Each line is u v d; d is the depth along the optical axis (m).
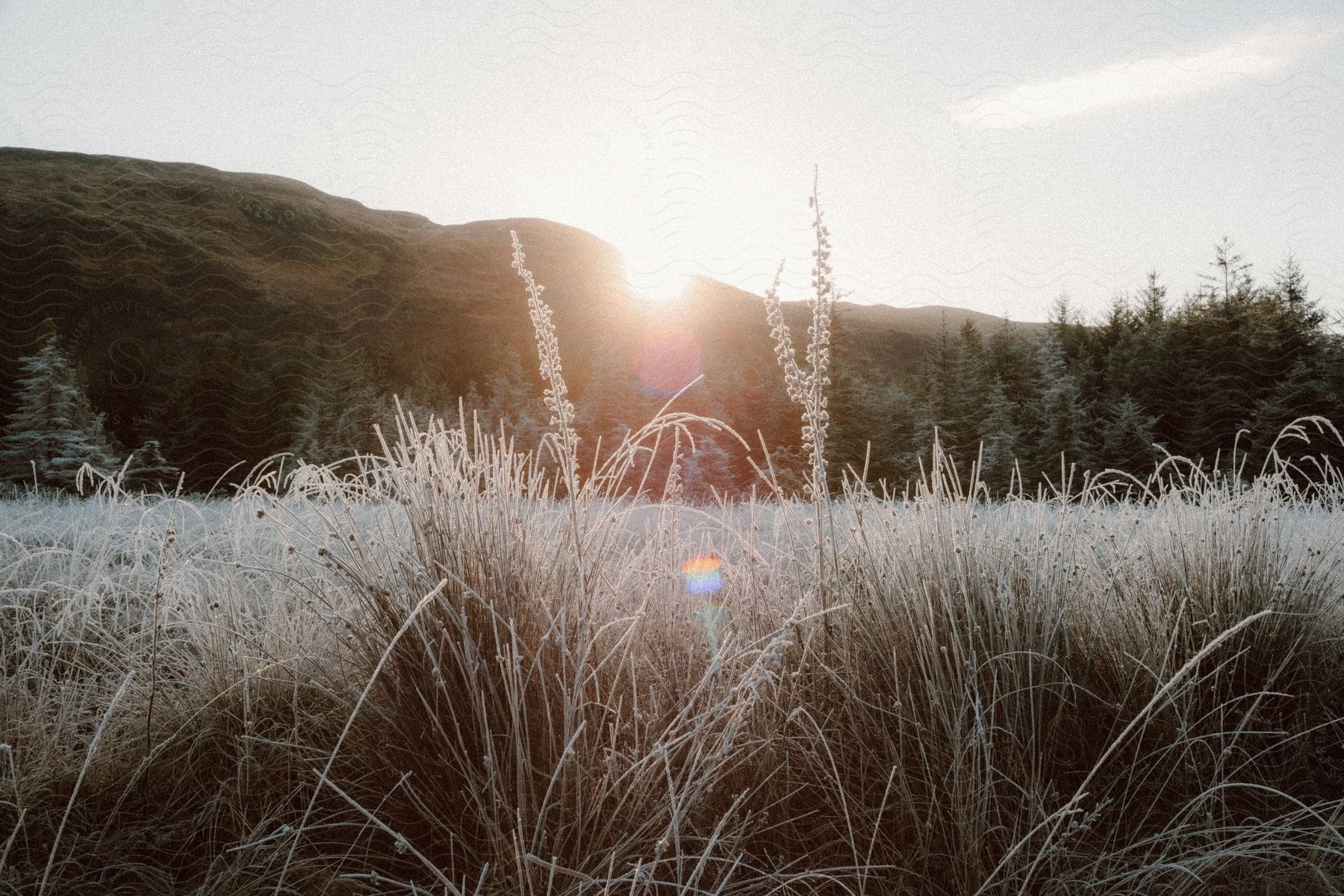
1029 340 31.02
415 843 1.63
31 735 1.96
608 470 2.06
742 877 1.61
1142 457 20.20
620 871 1.51
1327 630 2.48
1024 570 2.21
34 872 1.54
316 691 2.18
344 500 2.04
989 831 1.59
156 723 2.07
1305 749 2.01
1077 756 1.93
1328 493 3.08
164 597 2.45
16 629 2.46
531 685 1.72
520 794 1.41
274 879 1.54
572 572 1.87
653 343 53.97
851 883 1.62
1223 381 21.45
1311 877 1.61
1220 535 2.62
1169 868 1.52
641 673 2.11
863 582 2.13
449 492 1.94
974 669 1.80
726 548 2.95
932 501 2.23
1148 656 2.11
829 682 2.01
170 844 1.69
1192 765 1.81
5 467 20.83
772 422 28.52
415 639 1.76
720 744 1.69
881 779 1.78
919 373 35.00
